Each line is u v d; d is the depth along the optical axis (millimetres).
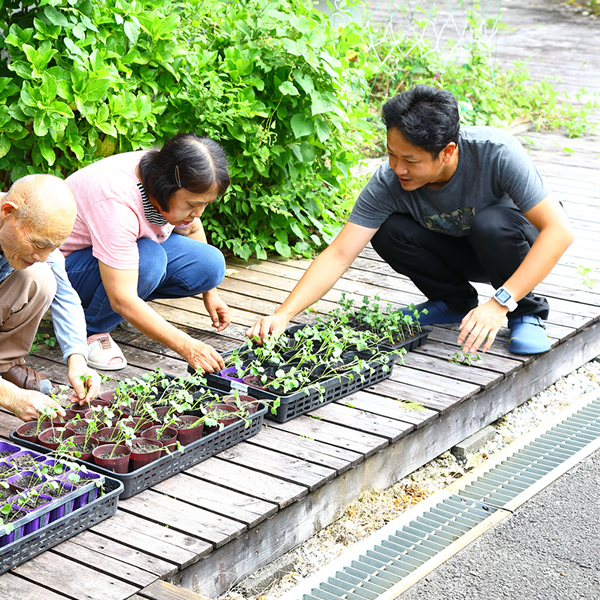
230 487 2738
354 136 5441
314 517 2840
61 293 3141
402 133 3223
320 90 5004
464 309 4188
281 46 4910
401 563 2689
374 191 3777
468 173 3586
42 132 3885
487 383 3576
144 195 3252
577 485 3158
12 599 2184
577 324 4188
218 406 3092
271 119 5016
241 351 3613
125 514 2572
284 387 3146
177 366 3684
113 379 3514
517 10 16922
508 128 8562
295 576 2684
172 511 2596
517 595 2504
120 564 2336
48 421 2910
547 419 3818
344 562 2684
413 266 3980
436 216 3781
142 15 4391
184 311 4375
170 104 4691
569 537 2822
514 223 3678
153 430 2895
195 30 4957
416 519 2949
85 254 3523
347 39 5559
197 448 2861
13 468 2586
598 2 17234
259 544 2625
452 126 3246
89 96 4004
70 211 2615
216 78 4629
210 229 5020
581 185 6961
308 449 3002
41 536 2357
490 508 3012
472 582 2559
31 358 3703
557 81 10766
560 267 5109
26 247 2617
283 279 4914
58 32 4020
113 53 4145
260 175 5156
